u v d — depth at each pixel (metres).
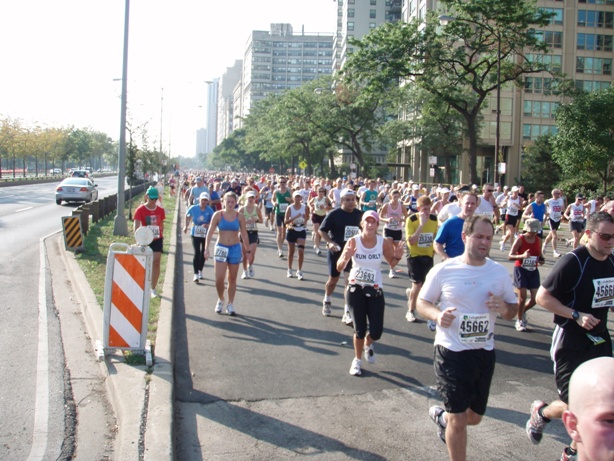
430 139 57.19
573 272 4.57
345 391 5.97
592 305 4.59
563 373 4.68
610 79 72.81
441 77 31.61
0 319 8.35
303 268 14.12
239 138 133.50
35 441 4.72
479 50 29.58
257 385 6.08
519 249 8.49
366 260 6.43
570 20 72.00
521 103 71.56
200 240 11.75
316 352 7.28
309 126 55.25
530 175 57.59
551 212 18.52
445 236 7.74
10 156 71.69
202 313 9.21
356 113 53.75
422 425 5.19
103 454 4.52
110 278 6.42
